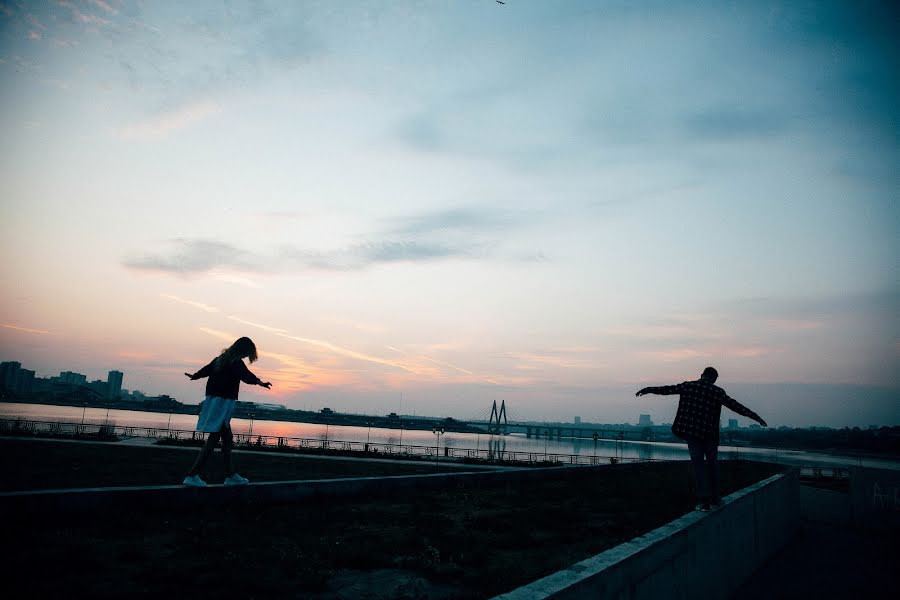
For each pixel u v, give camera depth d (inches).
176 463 552.4
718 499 243.9
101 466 470.0
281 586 152.6
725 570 226.4
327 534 221.6
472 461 1581.0
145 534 197.0
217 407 265.7
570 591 109.2
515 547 217.2
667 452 6437.0
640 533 241.3
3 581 137.6
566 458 2518.5
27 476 369.7
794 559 313.1
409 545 210.4
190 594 140.3
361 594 153.6
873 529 425.4
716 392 256.4
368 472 644.7
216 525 217.0
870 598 231.9
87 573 151.1
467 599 147.6
